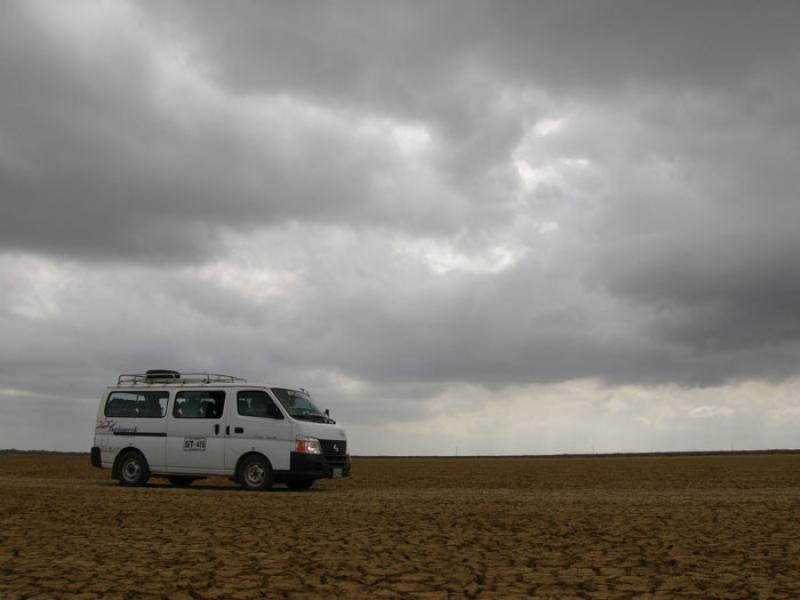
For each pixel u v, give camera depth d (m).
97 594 7.62
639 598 7.54
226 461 21.16
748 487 24.42
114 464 22.50
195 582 8.15
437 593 7.74
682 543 10.78
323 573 8.63
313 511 14.99
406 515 14.32
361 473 37.16
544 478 31.22
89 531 11.76
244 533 11.62
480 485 26.20
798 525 12.77
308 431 20.78
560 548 10.36
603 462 57.06
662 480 28.95
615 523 13.05
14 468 39.12
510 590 7.87
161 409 22.19
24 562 9.15
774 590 7.87
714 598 7.55
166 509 15.10
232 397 21.47
